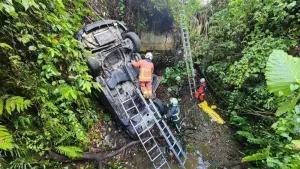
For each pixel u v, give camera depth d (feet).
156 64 26.05
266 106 16.34
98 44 17.37
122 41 18.71
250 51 17.42
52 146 12.69
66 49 13.17
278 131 11.05
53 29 12.54
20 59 10.92
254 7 18.06
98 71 16.88
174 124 19.20
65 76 13.61
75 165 14.23
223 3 24.21
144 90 17.89
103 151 16.05
